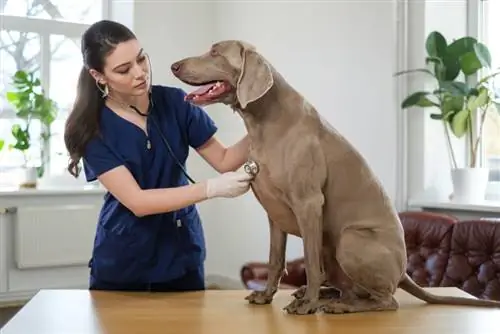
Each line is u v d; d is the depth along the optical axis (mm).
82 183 4699
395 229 1601
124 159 1860
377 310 1591
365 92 3797
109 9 4809
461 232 2857
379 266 1550
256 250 4625
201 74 1566
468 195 3367
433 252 2949
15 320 1526
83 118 1838
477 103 3285
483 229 2791
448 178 3635
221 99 1595
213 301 1745
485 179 3379
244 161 2027
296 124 1554
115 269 1961
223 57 1556
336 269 1646
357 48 3838
